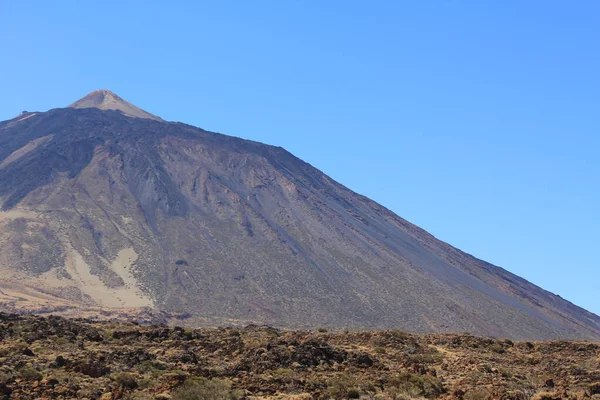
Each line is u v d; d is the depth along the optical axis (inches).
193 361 1806.1
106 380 1515.7
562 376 1800.0
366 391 1528.1
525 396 1434.5
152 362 1708.9
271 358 1808.6
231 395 1419.8
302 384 1581.0
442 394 1536.7
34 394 1348.4
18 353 1704.0
